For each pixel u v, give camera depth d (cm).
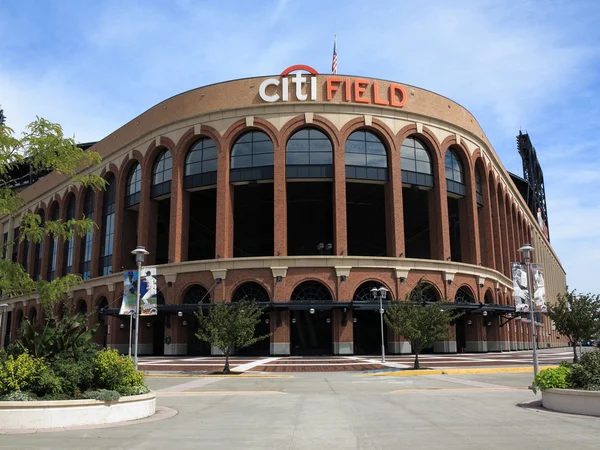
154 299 2291
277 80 4500
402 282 4231
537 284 2202
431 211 4738
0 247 1675
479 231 5412
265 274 4141
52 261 6662
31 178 7700
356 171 4428
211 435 1009
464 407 1397
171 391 1877
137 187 5159
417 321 2816
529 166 10788
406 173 4616
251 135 4500
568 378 1373
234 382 2238
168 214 5588
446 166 4919
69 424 1130
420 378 2366
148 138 4978
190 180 4631
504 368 2753
